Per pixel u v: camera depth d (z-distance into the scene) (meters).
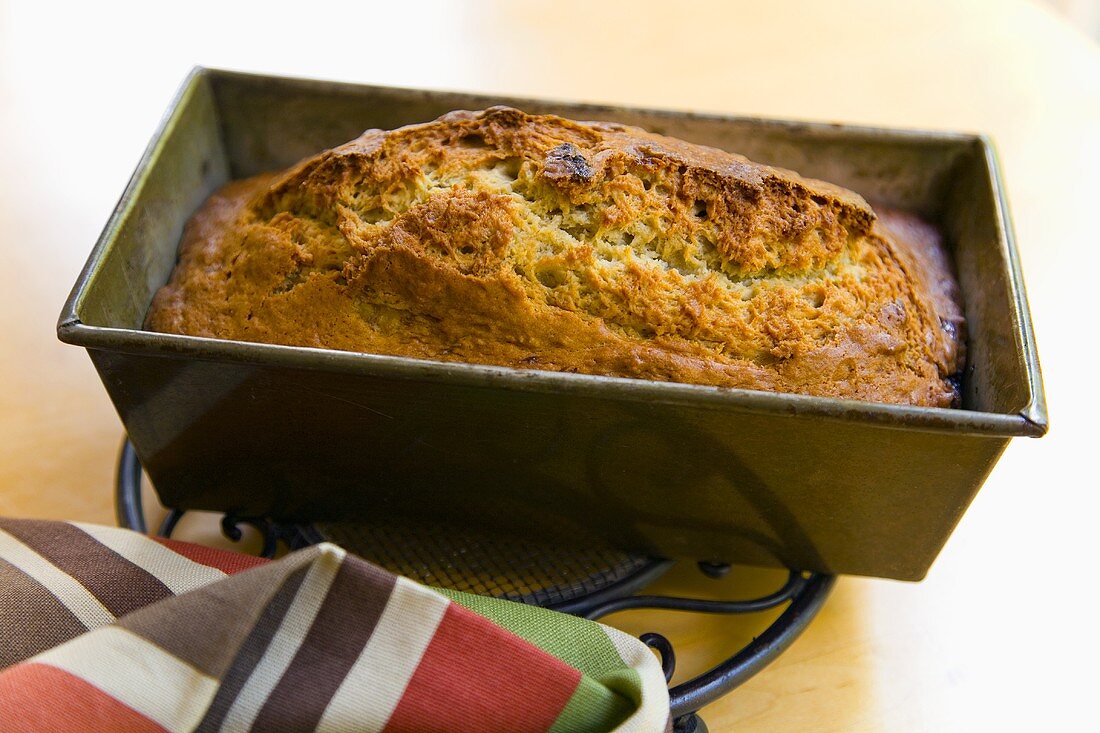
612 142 0.41
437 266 0.38
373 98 0.46
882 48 0.60
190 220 0.44
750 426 0.35
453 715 0.35
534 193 0.40
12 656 0.35
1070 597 0.41
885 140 0.45
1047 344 0.48
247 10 0.60
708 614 0.40
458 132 0.41
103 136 0.53
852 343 0.39
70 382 0.45
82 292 0.37
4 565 0.37
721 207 0.40
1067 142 0.56
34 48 0.57
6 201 0.50
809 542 0.39
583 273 0.39
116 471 0.42
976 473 0.36
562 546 0.41
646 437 0.36
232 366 0.36
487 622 0.35
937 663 0.39
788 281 0.40
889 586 0.41
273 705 0.34
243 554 0.38
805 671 0.39
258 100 0.46
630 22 0.60
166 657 0.33
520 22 0.60
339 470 0.39
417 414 0.36
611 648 0.36
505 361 0.38
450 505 0.39
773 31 0.60
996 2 0.62
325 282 0.39
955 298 0.43
